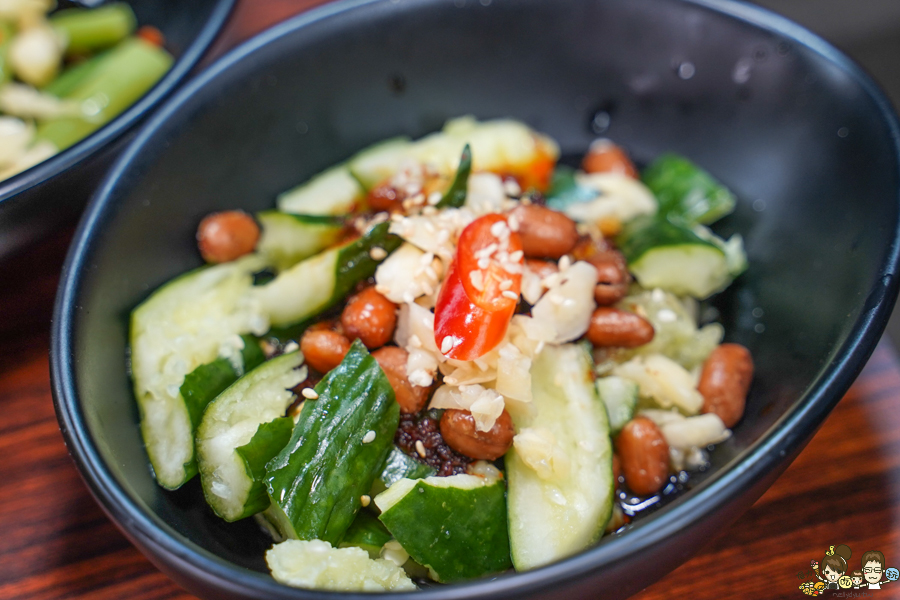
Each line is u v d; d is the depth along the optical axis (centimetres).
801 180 30
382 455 26
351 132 32
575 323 28
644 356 29
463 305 27
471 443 26
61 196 29
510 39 32
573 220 30
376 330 28
